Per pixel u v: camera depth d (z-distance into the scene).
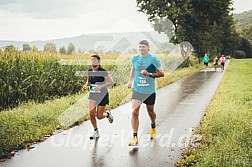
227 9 39.28
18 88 11.59
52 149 6.54
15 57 12.24
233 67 38.72
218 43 67.56
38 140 7.11
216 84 19.11
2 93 10.98
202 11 37.03
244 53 97.38
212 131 7.36
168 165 5.57
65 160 5.91
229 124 7.71
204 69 34.22
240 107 10.38
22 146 6.64
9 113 9.27
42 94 12.70
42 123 8.33
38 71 12.62
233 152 5.60
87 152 6.36
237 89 15.60
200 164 5.26
